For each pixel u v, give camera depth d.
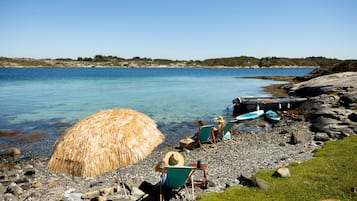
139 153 4.40
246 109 30.38
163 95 44.78
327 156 12.45
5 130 22.39
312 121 24.27
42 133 21.64
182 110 31.69
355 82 32.09
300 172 10.20
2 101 37.09
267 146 17.62
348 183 8.80
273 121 26.38
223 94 46.34
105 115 4.87
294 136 18.06
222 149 17.33
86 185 12.29
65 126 23.67
